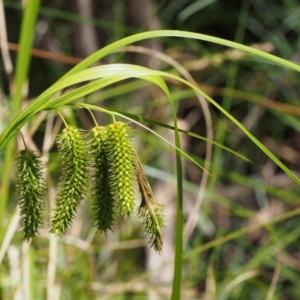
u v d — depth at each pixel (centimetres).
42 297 93
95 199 62
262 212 144
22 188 62
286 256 128
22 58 75
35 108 61
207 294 111
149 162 127
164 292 109
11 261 95
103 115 139
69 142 61
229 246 146
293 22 153
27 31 74
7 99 135
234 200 153
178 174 66
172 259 102
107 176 61
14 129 62
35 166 62
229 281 115
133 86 110
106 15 155
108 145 61
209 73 152
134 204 61
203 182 94
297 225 141
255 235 148
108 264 120
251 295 128
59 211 61
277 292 130
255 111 153
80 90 61
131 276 123
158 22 148
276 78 153
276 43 152
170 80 111
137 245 110
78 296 100
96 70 61
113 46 64
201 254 140
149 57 140
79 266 104
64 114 97
